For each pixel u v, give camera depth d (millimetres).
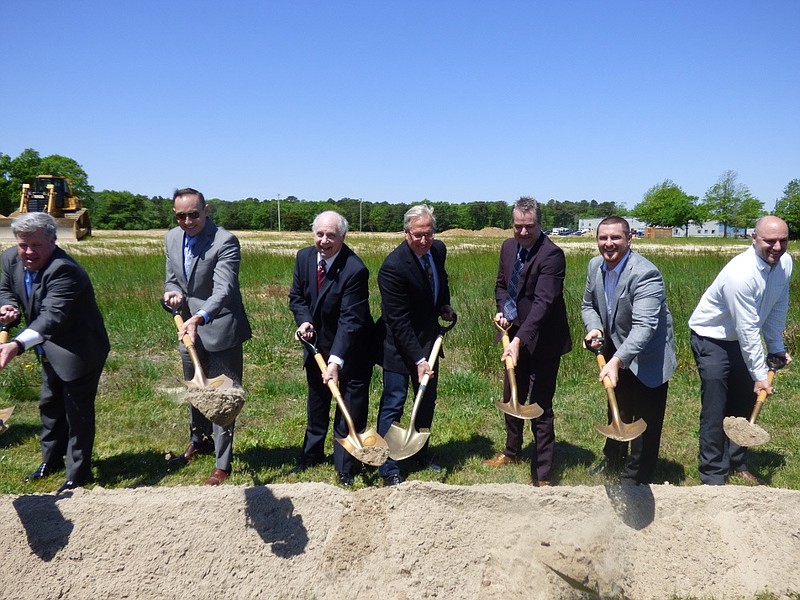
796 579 3424
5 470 4652
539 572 3357
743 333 4066
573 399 6648
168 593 3264
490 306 10648
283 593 3301
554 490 3584
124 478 4602
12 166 79562
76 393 4176
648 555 3439
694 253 23188
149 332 8875
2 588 3217
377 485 4523
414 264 4391
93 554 3305
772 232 3896
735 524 3545
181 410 6031
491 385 7012
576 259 19828
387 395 4559
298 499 3486
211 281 4508
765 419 5957
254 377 7219
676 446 5367
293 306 4621
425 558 3381
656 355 4152
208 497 3449
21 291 4137
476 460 5035
